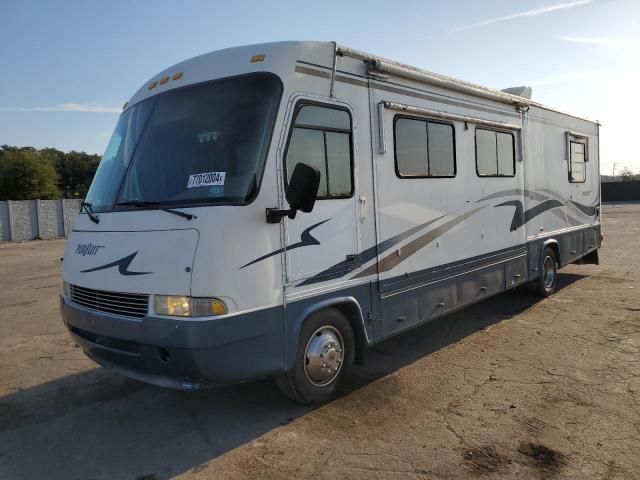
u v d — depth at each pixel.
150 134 4.34
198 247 3.52
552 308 7.52
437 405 4.33
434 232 5.49
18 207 26.19
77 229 4.48
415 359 5.51
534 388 4.61
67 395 4.82
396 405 4.35
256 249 3.70
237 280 3.58
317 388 4.27
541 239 7.90
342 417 4.15
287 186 3.92
